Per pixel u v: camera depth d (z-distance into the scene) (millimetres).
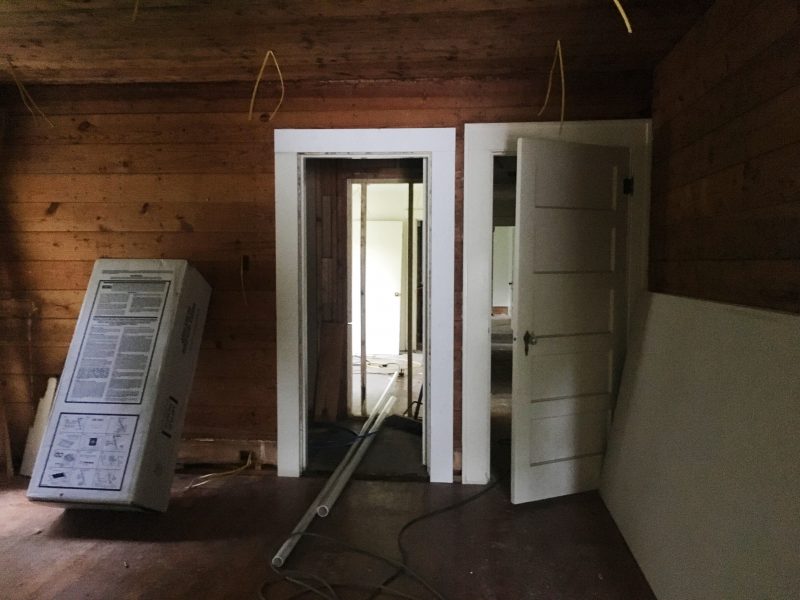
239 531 2721
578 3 2299
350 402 4758
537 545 2578
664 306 2641
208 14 2418
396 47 2760
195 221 3387
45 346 3484
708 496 1867
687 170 2559
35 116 3398
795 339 1551
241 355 3430
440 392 3281
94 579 2305
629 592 2215
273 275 3375
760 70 1874
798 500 1405
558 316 3008
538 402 2990
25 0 2289
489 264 3209
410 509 2953
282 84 3248
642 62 2961
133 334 2934
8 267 3477
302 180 3338
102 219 3424
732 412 1828
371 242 7730
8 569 2381
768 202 1814
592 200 3064
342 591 2215
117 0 2289
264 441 3457
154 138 3367
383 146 3248
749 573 1548
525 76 3158
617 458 2896
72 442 2762
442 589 2232
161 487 2842
